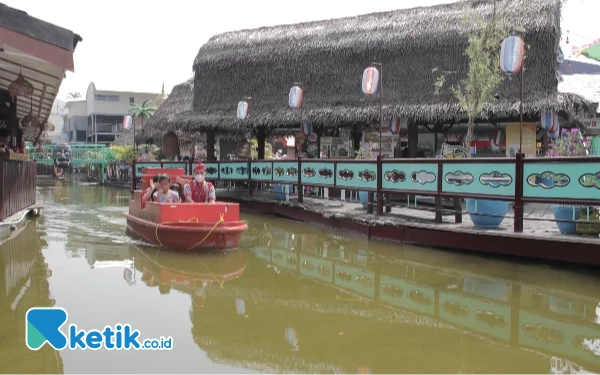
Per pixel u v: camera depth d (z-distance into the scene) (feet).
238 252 30.86
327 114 54.44
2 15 24.85
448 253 29.76
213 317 18.90
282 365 14.79
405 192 34.24
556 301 21.22
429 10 55.06
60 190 87.66
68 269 25.85
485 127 55.83
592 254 24.68
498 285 23.45
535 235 26.48
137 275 24.81
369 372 14.43
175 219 30.37
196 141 90.33
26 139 75.31
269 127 65.00
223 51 66.69
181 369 14.37
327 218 40.65
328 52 58.13
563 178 25.49
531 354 15.97
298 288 23.30
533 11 46.26
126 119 94.68
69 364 14.62
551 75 44.78
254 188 66.08
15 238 35.09
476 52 42.75
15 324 17.85
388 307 20.63
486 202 30.32
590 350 16.35
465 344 16.71
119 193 80.23
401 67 52.49
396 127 51.57
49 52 25.90
